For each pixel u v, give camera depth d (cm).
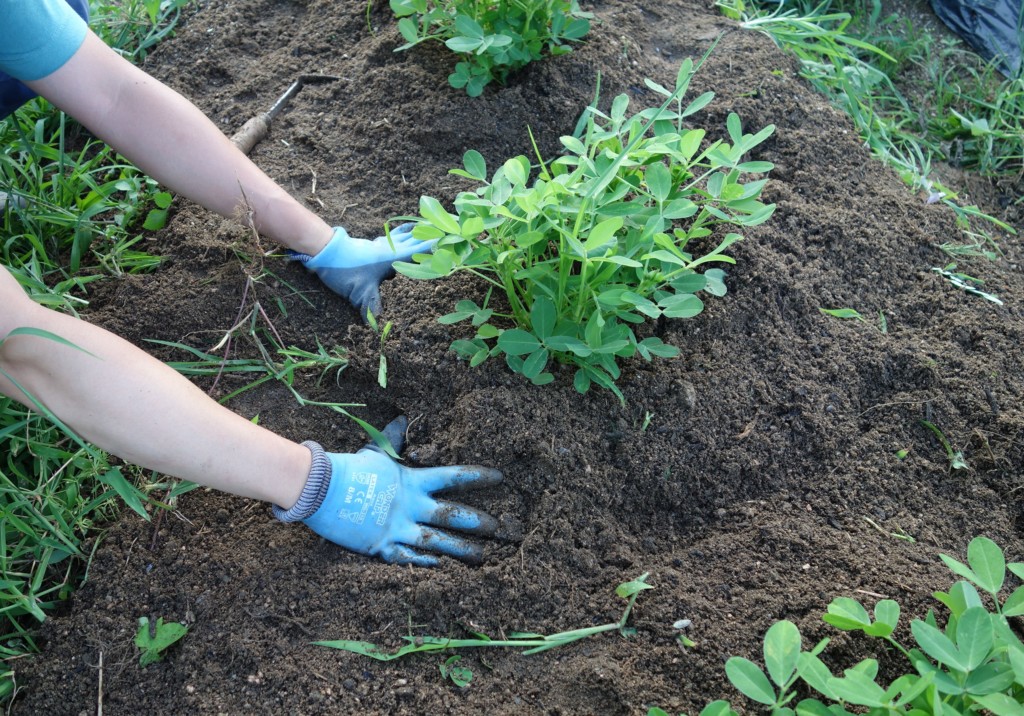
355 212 224
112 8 264
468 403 184
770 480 190
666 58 265
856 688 129
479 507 181
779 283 211
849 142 254
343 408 197
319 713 157
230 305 206
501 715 156
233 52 262
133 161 193
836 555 175
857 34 326
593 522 180
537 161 230
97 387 141
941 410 200
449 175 227
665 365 196
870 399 204
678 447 189
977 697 130
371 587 169
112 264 214
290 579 171
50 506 178
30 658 164
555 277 182
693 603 168
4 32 162
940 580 171
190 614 167
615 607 169
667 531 185
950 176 278
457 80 229
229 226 218
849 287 221
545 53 243
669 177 179
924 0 340
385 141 233
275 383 199
